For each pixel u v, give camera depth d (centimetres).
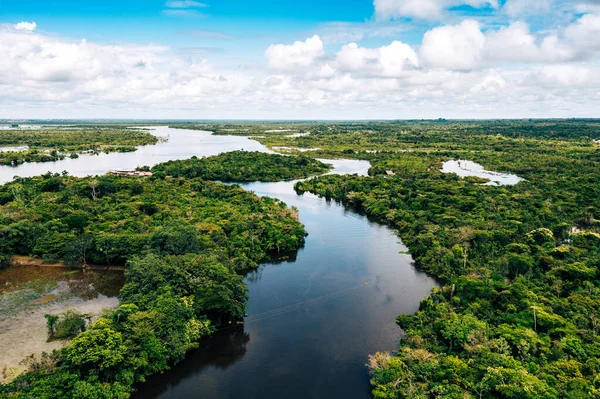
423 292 10575
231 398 6862
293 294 10462
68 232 12725
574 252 11312
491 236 12662
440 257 11706
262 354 8038
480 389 6300
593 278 9775
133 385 7094
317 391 7025
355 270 11925
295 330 8856
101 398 6275
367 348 8225
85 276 11112
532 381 6153
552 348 7231
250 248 12556
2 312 9162
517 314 8275
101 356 6662
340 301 10106
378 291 10631
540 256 11119
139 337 7325
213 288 8844
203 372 7531
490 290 9244
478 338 7525
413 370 6969
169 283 8981
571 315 8294
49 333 8256
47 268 11556
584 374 6681
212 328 8700
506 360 6800
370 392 7006
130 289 8981
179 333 7944
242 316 9275
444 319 8212
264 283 11069
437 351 7525
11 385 6062
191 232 11812
